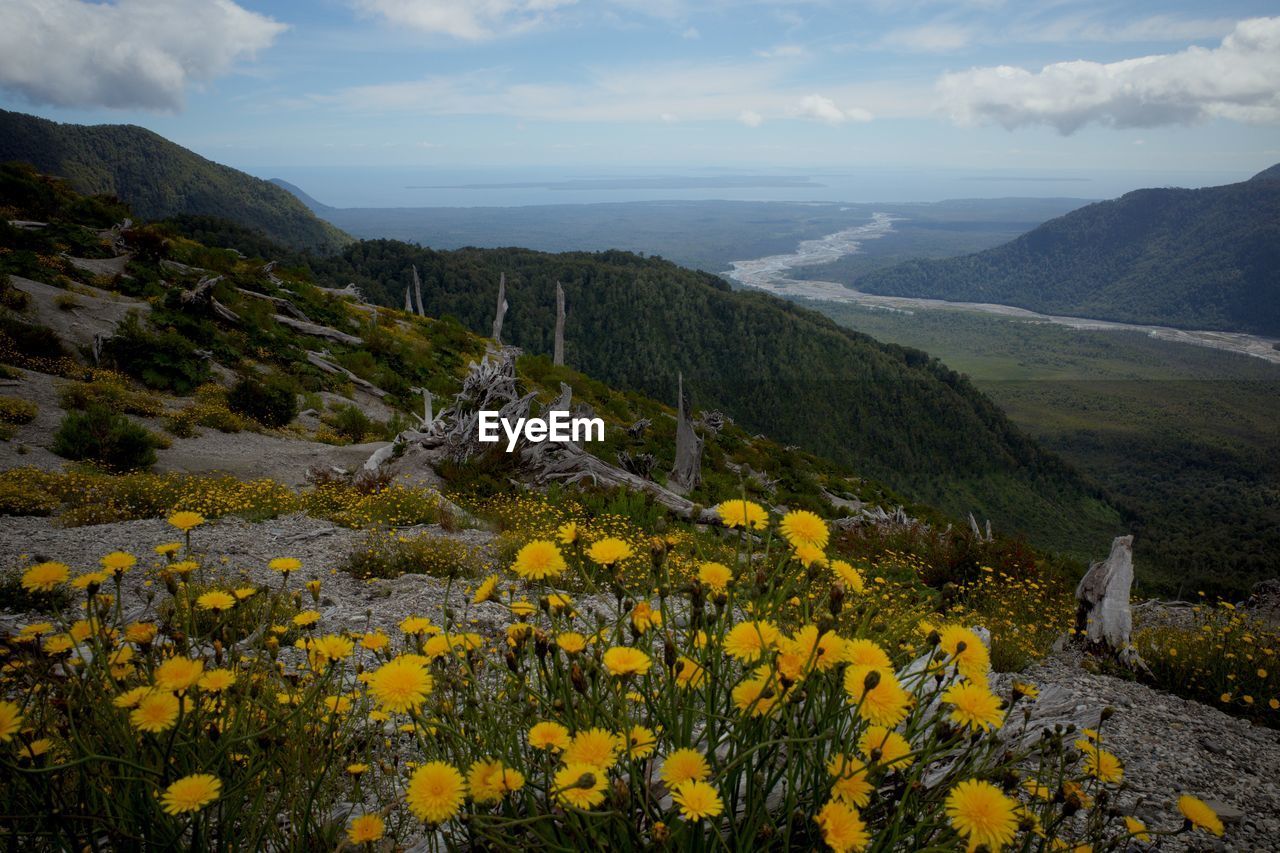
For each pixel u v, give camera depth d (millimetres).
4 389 15938
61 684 1548
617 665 1255
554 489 13602
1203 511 163500
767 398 176125
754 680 1290
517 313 156000
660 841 1045
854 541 11125
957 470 162500
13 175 32000
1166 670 6023
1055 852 1355
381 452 16266
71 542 7730
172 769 1395
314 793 1590
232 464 15406
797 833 1362
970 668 1278
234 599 1800
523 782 1219
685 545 8016
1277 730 4930
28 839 1327
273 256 99750
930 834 1269
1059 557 12258
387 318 36125
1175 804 3484
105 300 23125
